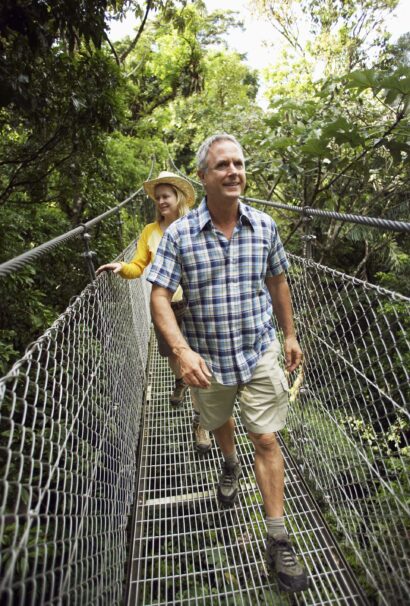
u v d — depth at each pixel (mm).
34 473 1425
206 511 1603
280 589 1307
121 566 1326
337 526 1518
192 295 1235
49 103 2625
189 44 12641
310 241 1647
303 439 1821
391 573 1276
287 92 6617
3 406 1550
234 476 1601
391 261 4848
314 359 1722
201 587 1359
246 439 2018
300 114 4195
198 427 1949
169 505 1661
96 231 4316
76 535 883
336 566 1339
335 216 1266
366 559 1381
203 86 12789
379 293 1092
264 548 1450
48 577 1169
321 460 1634
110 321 1532
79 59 2771
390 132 3111
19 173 3172
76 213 4117
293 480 1737
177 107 11047
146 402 2377
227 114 6324
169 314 1171
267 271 1387
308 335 1754
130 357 1976
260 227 1236
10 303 2537
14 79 2033
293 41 6699
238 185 1150
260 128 5547
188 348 1131
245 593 1341
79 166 3361
